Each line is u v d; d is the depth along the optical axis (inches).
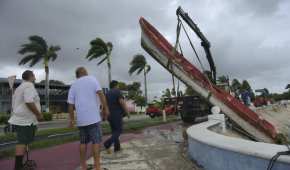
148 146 352.8
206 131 284.4
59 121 1611.7
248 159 165.8
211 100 460.8
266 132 439.5
